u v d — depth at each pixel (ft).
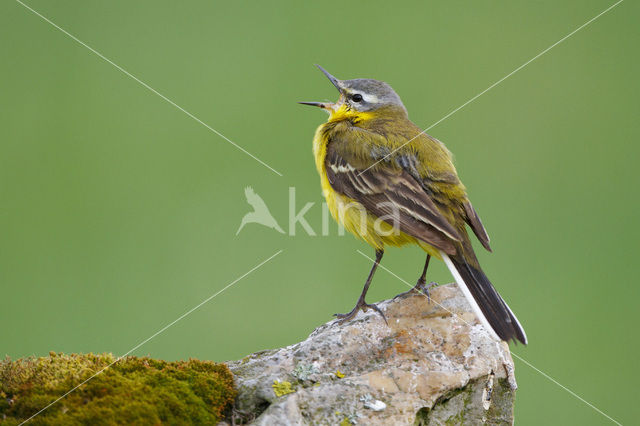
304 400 26.37
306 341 31.40
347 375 28.84
